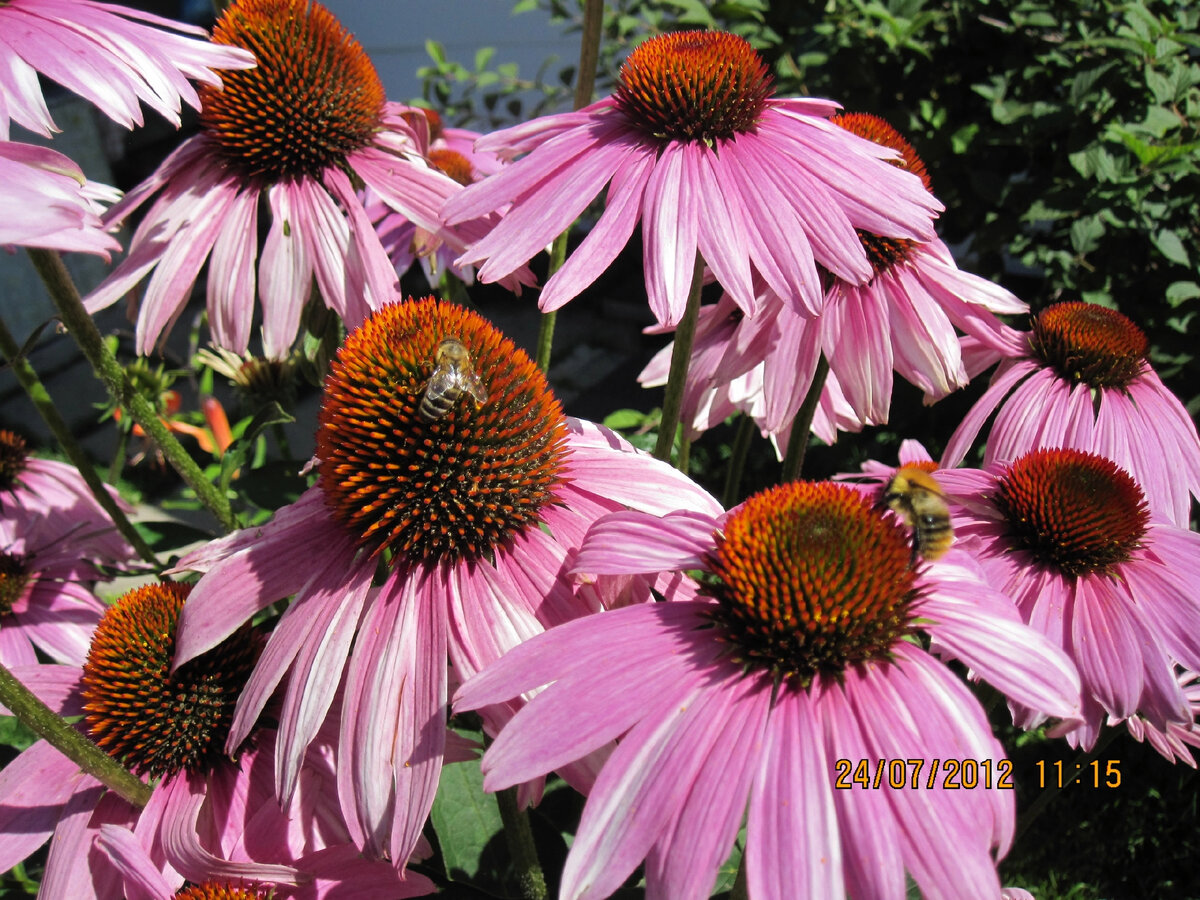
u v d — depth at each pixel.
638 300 0.80
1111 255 0.46
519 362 0.21
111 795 0.22
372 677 0.19
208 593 0.21
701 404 0.31
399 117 0.30
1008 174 0.49
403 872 0.18
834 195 0.23
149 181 0.27
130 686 0.22
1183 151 0.40
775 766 0.16
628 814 0.16
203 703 0.22
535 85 0.64
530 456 0.20
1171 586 0.23
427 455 0.20
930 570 0.19
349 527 0.21
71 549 0.32
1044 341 0.29
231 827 0.22
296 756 0.19
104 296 0.26
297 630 0.20
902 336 0.26
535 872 0.23
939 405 0.52
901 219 0.22
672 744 0.17
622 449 0.22
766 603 0.18
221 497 0.27
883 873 0.15
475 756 0.20
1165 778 0.39
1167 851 0.38
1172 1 0.47
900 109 0.49
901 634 0.18
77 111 0.83
